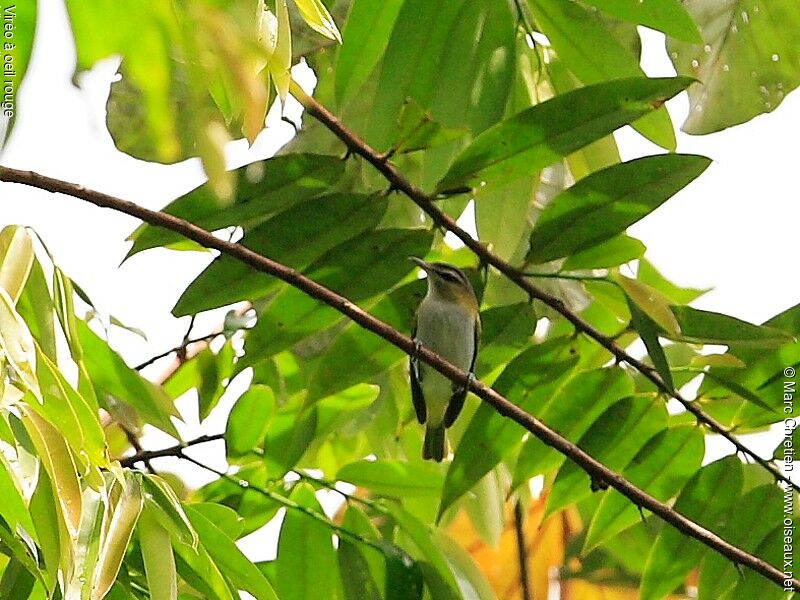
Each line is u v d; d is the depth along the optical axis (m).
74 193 6.07
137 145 6.96
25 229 4.95
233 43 2.78
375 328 7.12
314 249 7.80
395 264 7.93
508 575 11.67
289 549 8.49
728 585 8.20
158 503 5.18
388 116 7.66
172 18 2.68
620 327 9.58
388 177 7.64
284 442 8.62
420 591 8.32
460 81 7.65
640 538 11.06
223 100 2.92
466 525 11.89
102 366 7.41
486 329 8.33
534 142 7.38
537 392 8.29
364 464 8.97
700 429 8.16
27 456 4.73
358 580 8.39
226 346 9.43
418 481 9.03
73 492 4.41
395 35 7.50
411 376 10.21
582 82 8.10
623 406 8.16
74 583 4.54
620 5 7.32
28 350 4.28
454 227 7.83
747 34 8.87
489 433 8.28
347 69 7.66
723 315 7.64
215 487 8.68
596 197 7.66
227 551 6.43
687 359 9.55
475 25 7.61
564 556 11.73
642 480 8.35
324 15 4.11
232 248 6.73
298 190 7.59
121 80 6.91
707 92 8.93
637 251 7.89
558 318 9.64
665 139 8.33
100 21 2.66
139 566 6.71
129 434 8.09
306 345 9.36
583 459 7.30
